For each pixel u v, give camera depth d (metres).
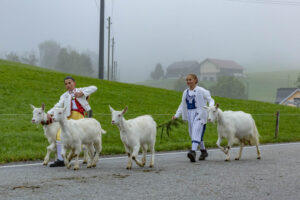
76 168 7.95
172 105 24.06
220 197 5.71
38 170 7.88
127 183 6.55
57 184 6.39
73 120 8.21
